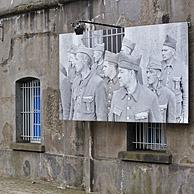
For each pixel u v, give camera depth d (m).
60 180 12.88
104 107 11.33
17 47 14.17
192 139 10.13
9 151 14.42
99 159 11.88
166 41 10.23
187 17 10.17
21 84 14.32
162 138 10.97
